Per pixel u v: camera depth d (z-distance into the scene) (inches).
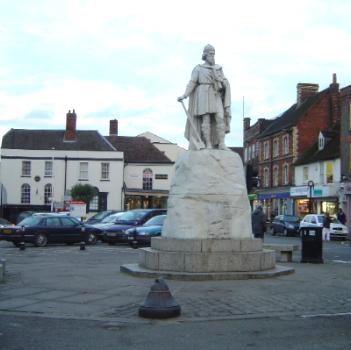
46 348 263.3
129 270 513.0
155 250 522.0
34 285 453.7
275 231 1610.5
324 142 1850.4
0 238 957.8
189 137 566.3
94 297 398.0
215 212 519.8
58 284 458.0
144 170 2297.0
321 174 1797.5
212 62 563.5
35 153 2186.3
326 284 464.1
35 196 2175.2
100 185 2206.0
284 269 524.4
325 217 1406.3
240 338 284.8
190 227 516.1
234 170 536.7
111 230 1029.2
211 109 550.6
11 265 614.5
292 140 2049.7
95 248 947.3
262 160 2378.2
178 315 335.3
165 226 546.3
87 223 1255.5
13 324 315.0
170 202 542.3
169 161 2310.5
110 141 2400.3
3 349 261.0
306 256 681.0
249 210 539.2
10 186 2169.0
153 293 335.9
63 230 1008.2
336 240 1370.6
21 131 2262.6
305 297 400.2
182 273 479.2
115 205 2202.3
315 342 276.7
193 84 558.9
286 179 2113.7
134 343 274.1
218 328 307.3
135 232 941.8
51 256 761.6
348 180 1593.3
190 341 278.4
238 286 445.4
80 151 2203.5
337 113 2011.6
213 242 504.1
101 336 288.4
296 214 1966.0
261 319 331.0
